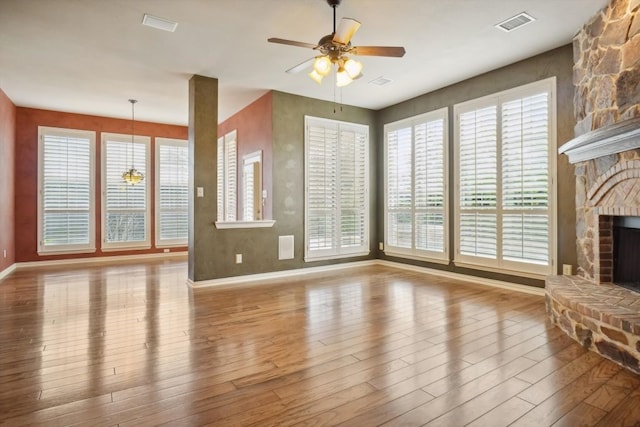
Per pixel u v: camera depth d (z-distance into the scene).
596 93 3.31
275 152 5.68
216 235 5.13
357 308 3.88
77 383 2.26
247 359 2.61
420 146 5.86
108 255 7.46
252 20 3.50
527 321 3.40
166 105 6.55
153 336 3.08
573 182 4.00
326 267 6.20
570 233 4.04
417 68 4.72
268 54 4.30
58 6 3.21
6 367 2.49
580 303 2.82
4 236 5.88
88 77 5.07
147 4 3.20
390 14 3.39
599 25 3.29
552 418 1.87
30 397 2.10
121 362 2.57
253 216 6.34
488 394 2.11
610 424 1.81
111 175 7.50
